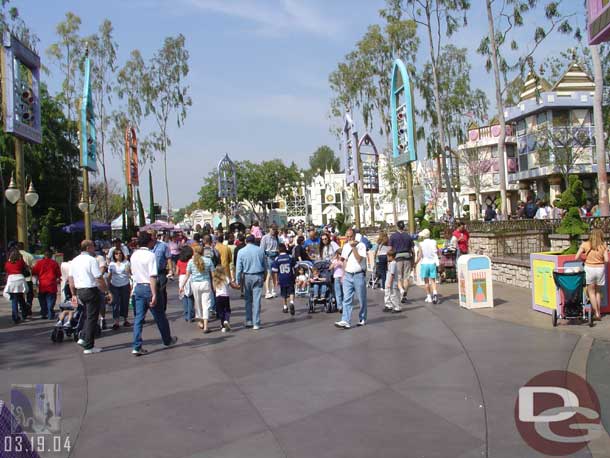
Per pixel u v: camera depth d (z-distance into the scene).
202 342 9.67
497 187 45.03
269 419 5.55
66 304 10.20
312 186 87.00
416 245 16.80
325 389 6.50
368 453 4.63
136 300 8.89
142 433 5.29
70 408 6.11
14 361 8.61
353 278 10.41
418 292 14.81
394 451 4.65
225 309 10.61
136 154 39.56
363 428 5.20
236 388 6.69
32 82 17.89
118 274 11.45
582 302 9.30
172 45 46.34
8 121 16.33
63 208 43.19
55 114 41.41
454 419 5.30
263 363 7.90
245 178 76.12
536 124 35.84
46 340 10.41
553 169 33.75
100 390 6.82
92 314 9.09
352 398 6.11
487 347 7.98
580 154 32.19
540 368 6.70
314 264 12.60
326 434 5.09
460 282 11.88
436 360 7.48
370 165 34.94
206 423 5.51
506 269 15.38
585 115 34.19
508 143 44.69
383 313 11.84
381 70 36.81
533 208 23.23
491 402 5.68
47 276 13.33
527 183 39.03
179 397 6.41
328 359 7.94
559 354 7.27
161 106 47.25
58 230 37.41
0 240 32.31
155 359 8.46
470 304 11.41
